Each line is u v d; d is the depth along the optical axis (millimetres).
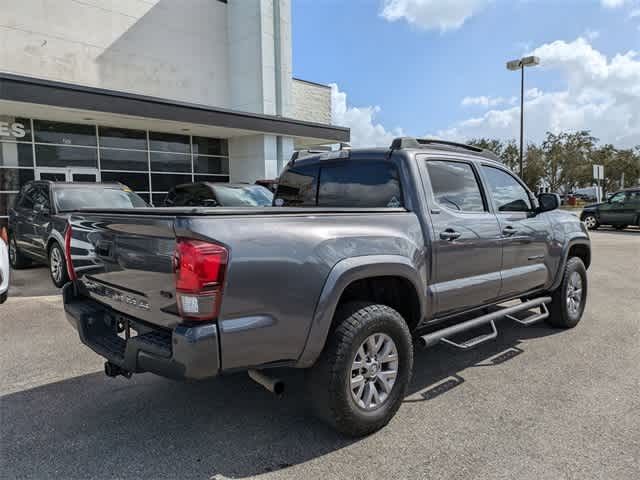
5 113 12758
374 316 3021
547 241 4891
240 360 2533
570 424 3211
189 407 3518
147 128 15773
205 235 2393
